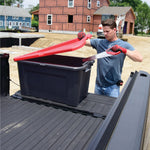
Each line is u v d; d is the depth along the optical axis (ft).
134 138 3.82
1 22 152.15
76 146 6.08
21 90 9.60
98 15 83.87
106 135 4.10
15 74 23.35
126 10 85.20
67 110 8.46
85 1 77.87
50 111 8.31
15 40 46.09
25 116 7.82
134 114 4.88
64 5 81.20
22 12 167.12
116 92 10.09
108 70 9.48
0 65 9.05
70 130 6.94
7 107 8.54
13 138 6.38
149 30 211.41
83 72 8.57
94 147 3.95
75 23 80.18
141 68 31.50
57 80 8.52
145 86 7.40
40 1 87.20
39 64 8.52
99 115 7.96
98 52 9.98
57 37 59.11
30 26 174.50
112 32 9.00
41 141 6.27
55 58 10.40
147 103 5.74
